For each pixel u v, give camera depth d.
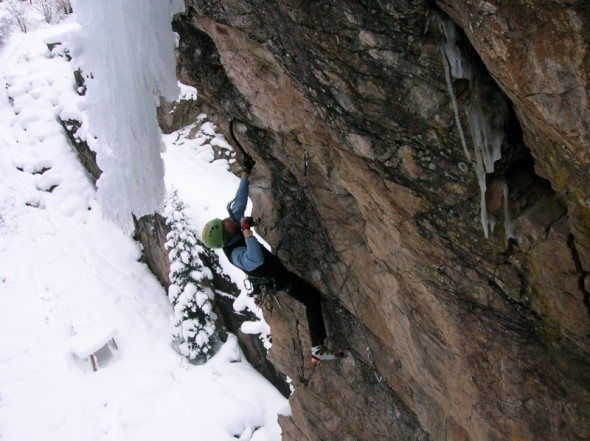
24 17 23.75
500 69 2.24
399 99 2.93
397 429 5.59
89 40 4.53
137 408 12.70
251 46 3.96
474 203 3.01
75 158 19.03
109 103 4.64
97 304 15.38
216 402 12.64
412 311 4.15
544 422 3.46
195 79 5.25
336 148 3.79
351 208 4.52
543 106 2.18
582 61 1.98
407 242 3.62
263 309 6.52
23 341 14.52
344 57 3.01
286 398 12.75
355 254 4.73
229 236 4.92
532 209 2.75
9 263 16.33
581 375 3.12
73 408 13.07
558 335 3.09
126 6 4.19
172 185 13.98
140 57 4.36
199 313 13.62
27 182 18.39
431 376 4.35
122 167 4.84
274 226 5.51
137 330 14.88
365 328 5.19
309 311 5.34
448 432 4.64
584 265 2.64
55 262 16.42
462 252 3.27
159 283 16.50
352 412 6.04
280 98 4.21
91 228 17.45
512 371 3.47
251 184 5.58
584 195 2.38
